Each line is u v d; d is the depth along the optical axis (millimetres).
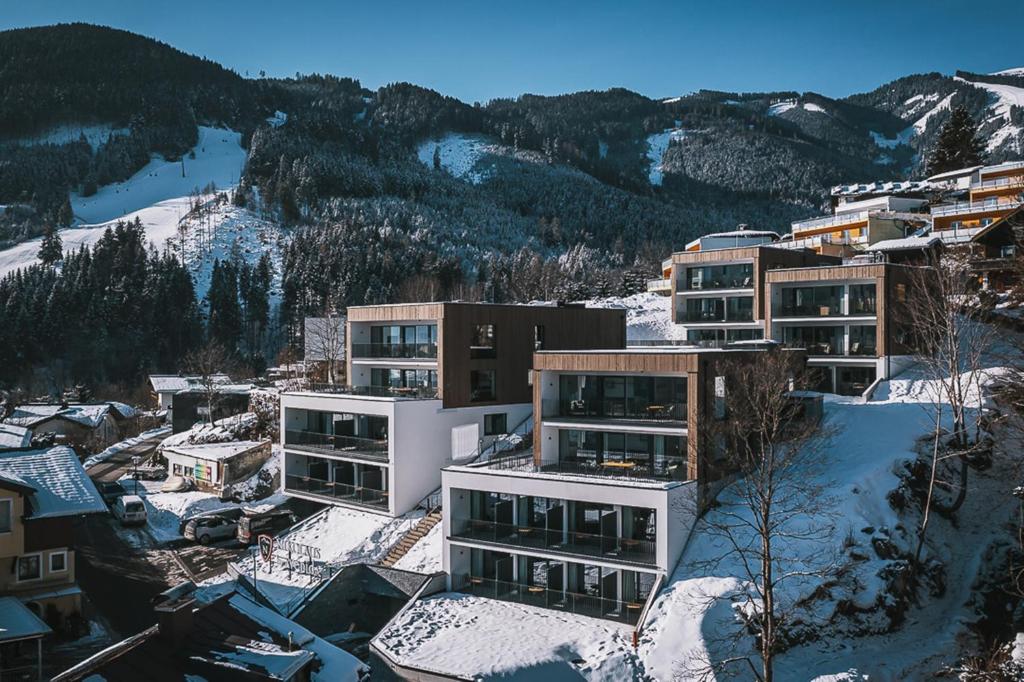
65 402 95938
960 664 28453
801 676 27688
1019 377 39344
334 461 47219
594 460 37656
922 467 38719
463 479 35781
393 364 49469
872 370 52125
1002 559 34125
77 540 46375
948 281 47094
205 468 57469
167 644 20641
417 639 30906
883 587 31141
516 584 34062
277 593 37000
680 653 28047
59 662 29672
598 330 53688
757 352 39312
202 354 97750
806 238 93750
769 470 31734
